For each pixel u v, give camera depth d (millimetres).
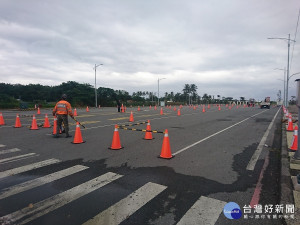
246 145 7766
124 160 5875
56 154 6430
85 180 4480
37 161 5742
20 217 3117
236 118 18281
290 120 11211
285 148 7133
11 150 6863
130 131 10727
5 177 4617
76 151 6789
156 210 3326
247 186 4211
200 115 21516
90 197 3740
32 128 11117
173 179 4547
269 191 4008
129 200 3637
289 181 4312
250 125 13492
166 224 2967
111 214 3211
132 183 4332
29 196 3764
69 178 4586
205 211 3301
